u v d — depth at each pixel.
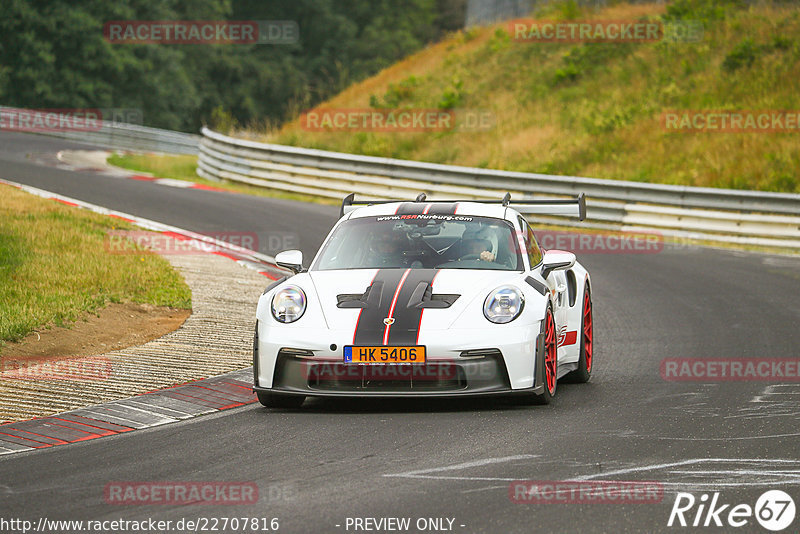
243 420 24.02
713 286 49.97
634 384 28.83
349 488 17.86
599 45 116.88
